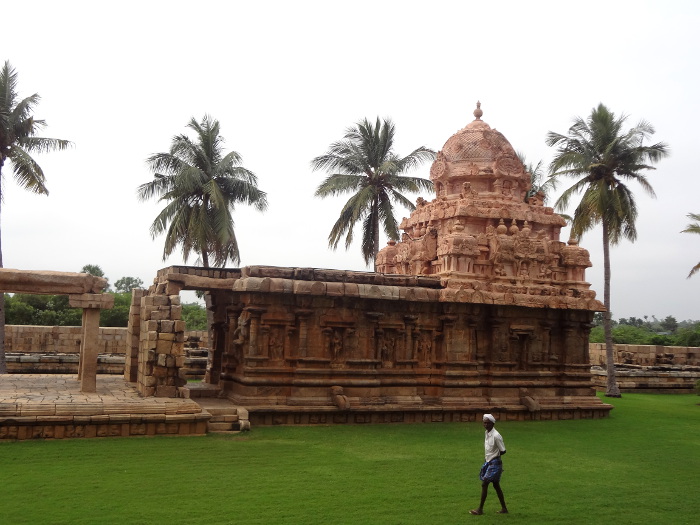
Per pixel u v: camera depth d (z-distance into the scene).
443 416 22.03
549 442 19.33
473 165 25.70
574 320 24.50
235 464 14.69
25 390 18.89
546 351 24.19
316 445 17.22
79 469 13.48
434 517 11.49
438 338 22.92
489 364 23.22
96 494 11.88
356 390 21.30
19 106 30.09
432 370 22.72
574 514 12.09
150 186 31.94
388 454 16.50
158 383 18.56
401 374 22.25
